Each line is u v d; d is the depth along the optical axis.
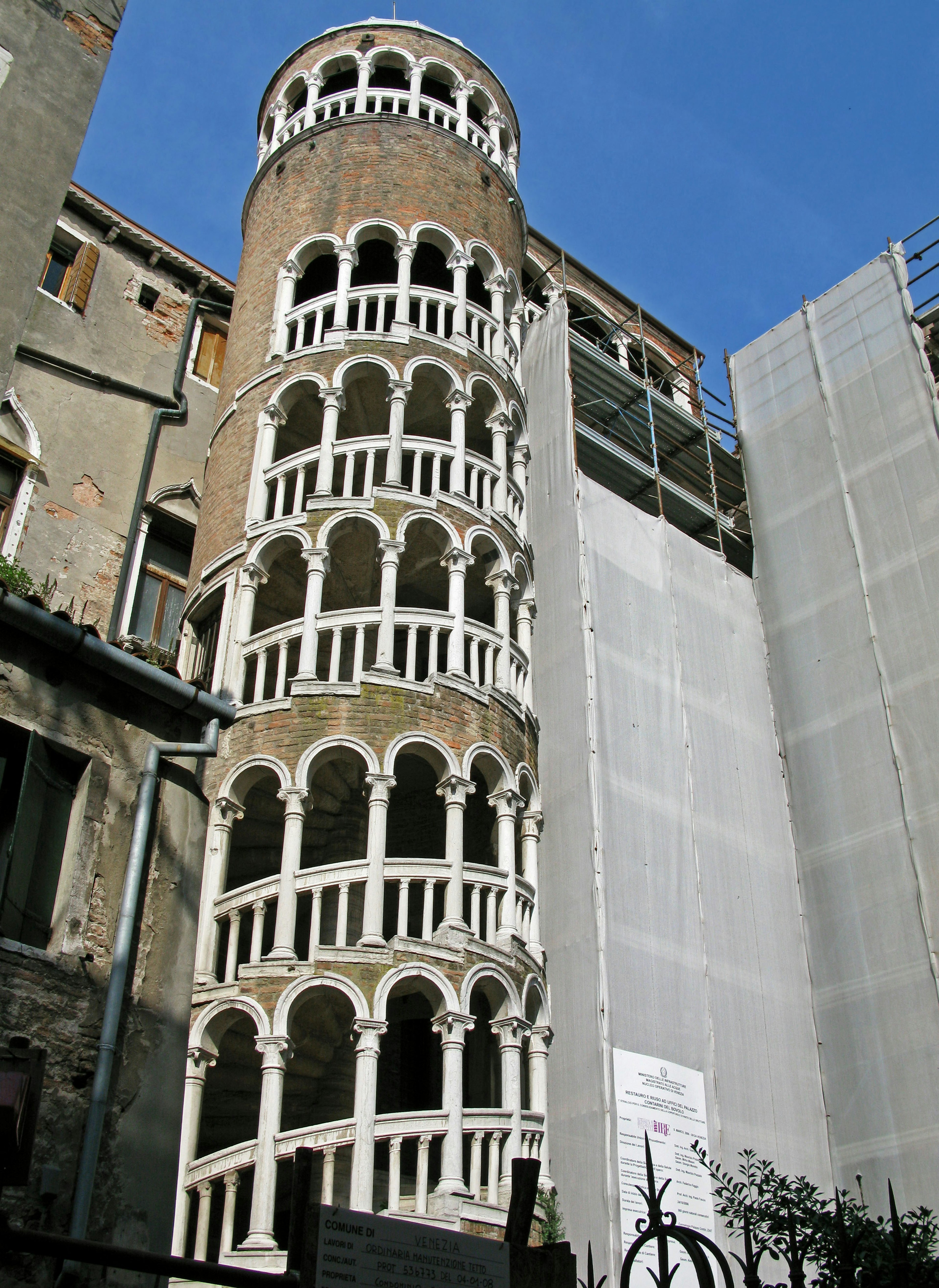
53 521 28.48
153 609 30.41
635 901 29.08
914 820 32.50
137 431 31.86
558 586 33.31
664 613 35.06
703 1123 27.42
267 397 32.09
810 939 33.38
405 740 26.36
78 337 31.70
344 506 29.30
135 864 13.05
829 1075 31.36
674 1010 28.42
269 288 34.56
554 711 31.50
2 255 15.65
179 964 13.27
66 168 17.05
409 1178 24.48
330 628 27.78
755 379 42.84
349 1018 24.81
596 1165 25.05
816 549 38.16
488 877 26.28
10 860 12.09
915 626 34.62
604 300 49.53
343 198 35.28
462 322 33.78
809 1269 26.20
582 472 37.94
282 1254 20.45
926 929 31.00
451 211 35.81
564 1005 27.50
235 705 27.27
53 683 13.38
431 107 38.41
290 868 24.64
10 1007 11.62
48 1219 10.95
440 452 30.98
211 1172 21.89
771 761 36.09
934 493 35.62
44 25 17.84
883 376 38.56
